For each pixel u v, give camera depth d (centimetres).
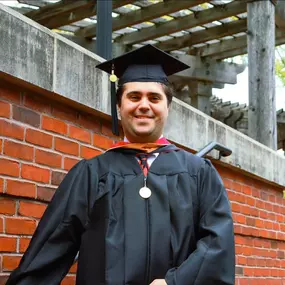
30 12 768
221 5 804
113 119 260
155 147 240
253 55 636
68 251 225
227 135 459
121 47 898
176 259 215
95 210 224
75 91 313
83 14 755
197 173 233
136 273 210
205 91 977
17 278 221
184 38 915
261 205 521
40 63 292
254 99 625
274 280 534
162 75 249
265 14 639
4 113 282
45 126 305
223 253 211
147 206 221
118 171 231
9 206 283
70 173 239
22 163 289
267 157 524
